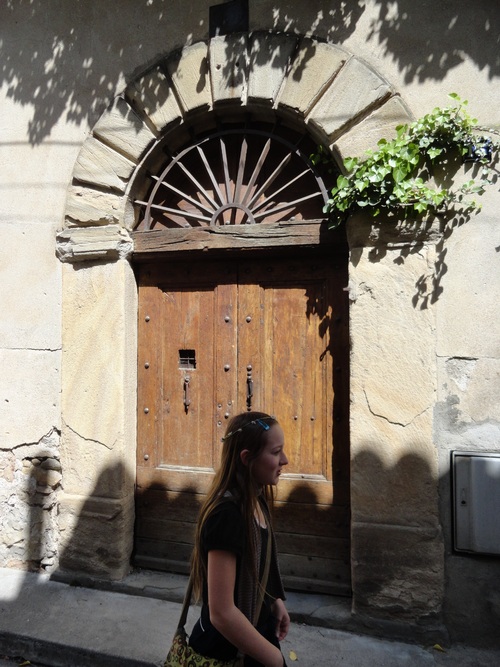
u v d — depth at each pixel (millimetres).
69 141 3725
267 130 3533
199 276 3633
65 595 3387
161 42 3547
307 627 3039
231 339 3549
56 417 3709
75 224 3660
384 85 3080
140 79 3527
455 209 2979
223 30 3418
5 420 3797
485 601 2865
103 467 3555
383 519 3000
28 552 3723
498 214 2914
